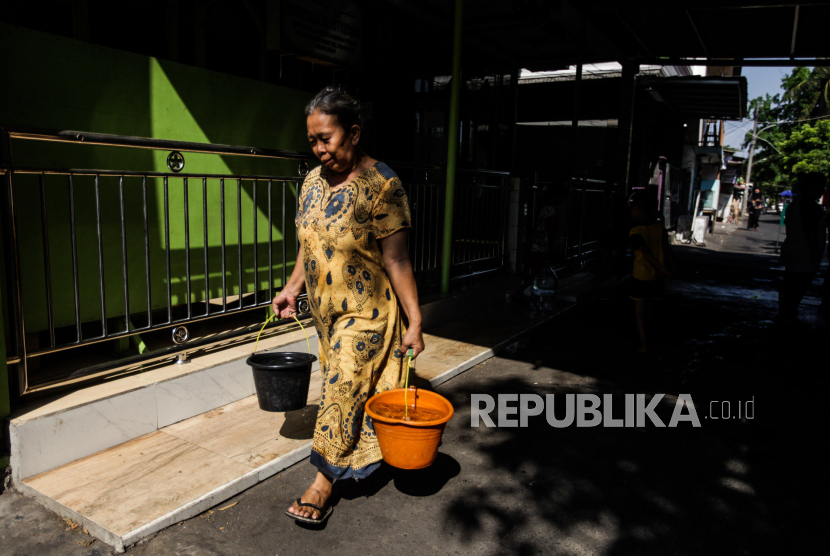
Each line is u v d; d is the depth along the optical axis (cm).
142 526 242
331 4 567
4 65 301
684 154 2288
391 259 246
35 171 277
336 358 247
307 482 296
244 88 439
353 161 244
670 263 543
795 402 437
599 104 1453
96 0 379
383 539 252
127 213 365
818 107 3778
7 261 269
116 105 355
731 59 1025
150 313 343
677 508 285
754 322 719
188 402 349
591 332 627
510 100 1041
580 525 268
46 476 277
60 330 378
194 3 449
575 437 364
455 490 296
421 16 718
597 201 1079
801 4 704
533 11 664
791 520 276
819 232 666
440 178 625
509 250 791
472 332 583
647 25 878
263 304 418
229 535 250
